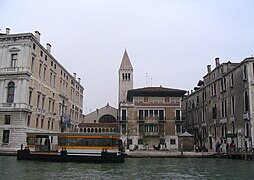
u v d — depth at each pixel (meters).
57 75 50.62
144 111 50.69
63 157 27.25
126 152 37.66
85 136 27.42
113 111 72.81
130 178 16.25
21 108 35.88
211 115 45.50
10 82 37.44
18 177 15.87
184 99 62.94
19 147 35.41
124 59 80.12
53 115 47.72
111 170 20.39
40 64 42.25
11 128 36.09
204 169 21.22
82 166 23.11
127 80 78.62
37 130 40.44
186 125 60.78
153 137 49.88
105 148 26.89
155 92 50.91
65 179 15.49
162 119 50.38
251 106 32.44
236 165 24.28
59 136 27.95
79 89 69.56
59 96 51.53
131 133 49.91
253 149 30.55
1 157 30.33
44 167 21.67
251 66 33.31
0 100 36.97
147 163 26.30
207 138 47.03
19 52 37.78
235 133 36.22
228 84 39.12
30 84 38.25
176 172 19.36
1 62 38.03
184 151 40.72
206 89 48.22
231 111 37.78
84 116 73.25
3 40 38.41
